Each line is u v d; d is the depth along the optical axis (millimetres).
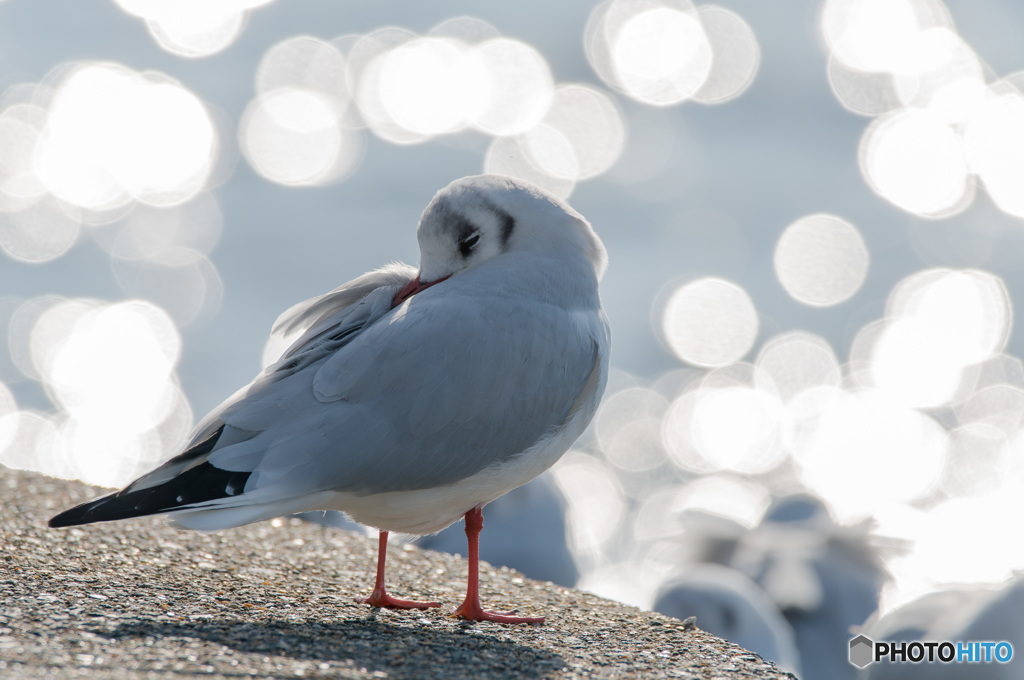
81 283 20469
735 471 16422
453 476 5219
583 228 5848
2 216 22844
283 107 31391
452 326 5195
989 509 14891
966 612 6211
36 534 5840
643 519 14844
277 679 4145
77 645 4277
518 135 31938
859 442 17344
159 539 6066
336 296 5742
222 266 21766
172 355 18094
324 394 5051
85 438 15594
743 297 22094
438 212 5715
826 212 26812
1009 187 28547
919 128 31875
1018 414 18062
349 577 6000
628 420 17875
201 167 27375
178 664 4188
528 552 9180
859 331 20953
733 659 5023
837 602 8477
